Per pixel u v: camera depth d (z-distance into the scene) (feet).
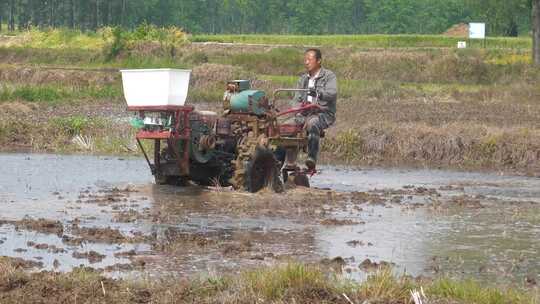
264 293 44.04
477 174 104.53
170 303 42.34
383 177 99.50
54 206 71.51
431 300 43.24
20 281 45.09
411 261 54.24
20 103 161.07
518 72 255.91
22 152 114.32
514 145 115.34
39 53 294.66
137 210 70.54
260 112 79.97
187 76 78.69
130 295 43.27
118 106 169.37
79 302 42.34
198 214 69.41
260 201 75.82
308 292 43.86
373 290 44.34
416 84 238.68
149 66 266.57
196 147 80.74
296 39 381.60
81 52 288.30
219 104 171.32
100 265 51.08
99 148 117.08
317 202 77.15
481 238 62.28
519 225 68.03
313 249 57.21
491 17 515.50
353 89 205.98
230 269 50.60
